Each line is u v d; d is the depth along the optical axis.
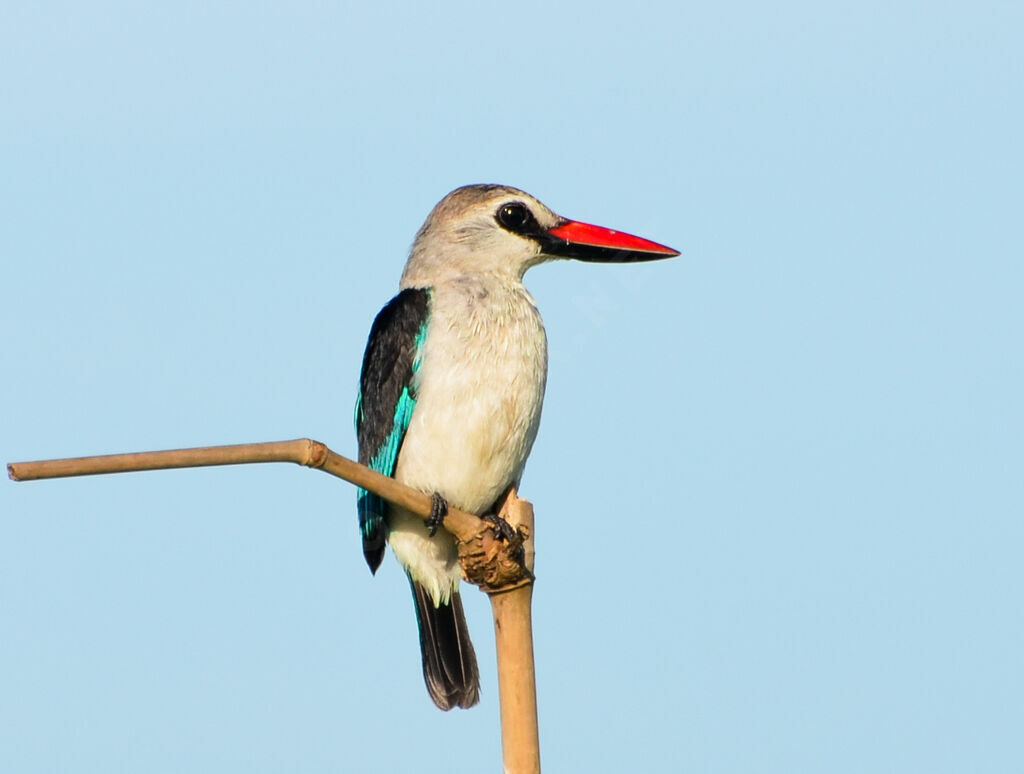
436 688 11.28
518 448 10.97
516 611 8.97
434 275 11.28
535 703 8.79
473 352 10.77
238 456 7.19
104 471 6.73
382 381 11.03
